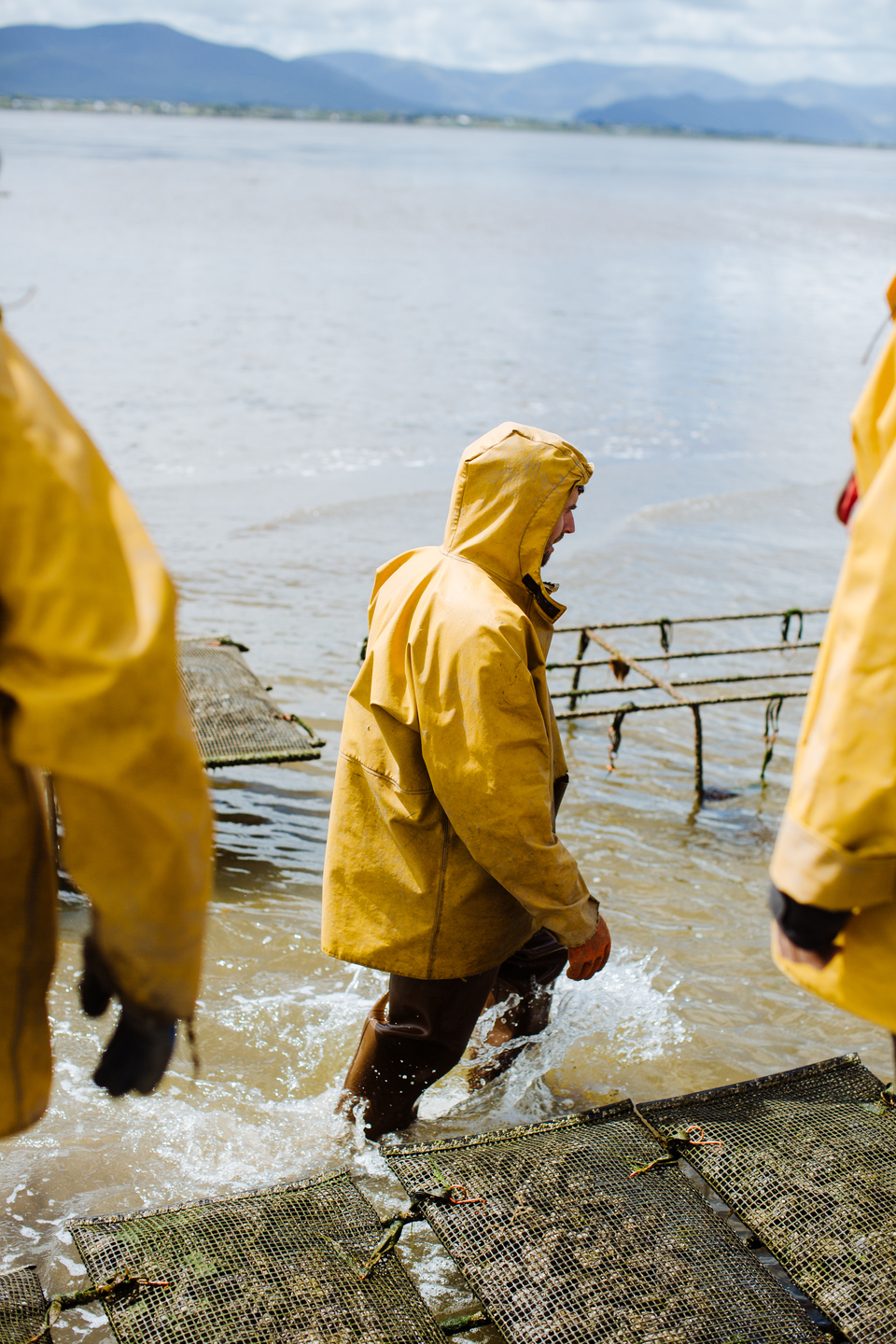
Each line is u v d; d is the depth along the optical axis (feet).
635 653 28.89
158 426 53.01
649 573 35.86
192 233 139.74
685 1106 10.71
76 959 14.87
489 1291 8.53
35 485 3.78
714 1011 14.64
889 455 4.66
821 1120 10.44
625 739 24.00
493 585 9.77
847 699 4.64
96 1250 8.68
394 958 10.37
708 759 23.35
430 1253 10.31
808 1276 8.78
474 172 356.18
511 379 68.44
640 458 53.21
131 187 212.84
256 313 85.92
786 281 126.00
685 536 40.68
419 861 10.18
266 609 30.73
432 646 9.53
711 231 188.03
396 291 101.30
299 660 27.02
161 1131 11.64
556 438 10.00
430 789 10.09
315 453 50.03
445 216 187.73
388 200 216.95
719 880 18.31
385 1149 9.90
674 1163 9.95
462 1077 12.82
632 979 15.16
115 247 121.29
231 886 17.28
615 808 20.74
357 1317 8.23
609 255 142.41
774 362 78.74
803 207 271.69
